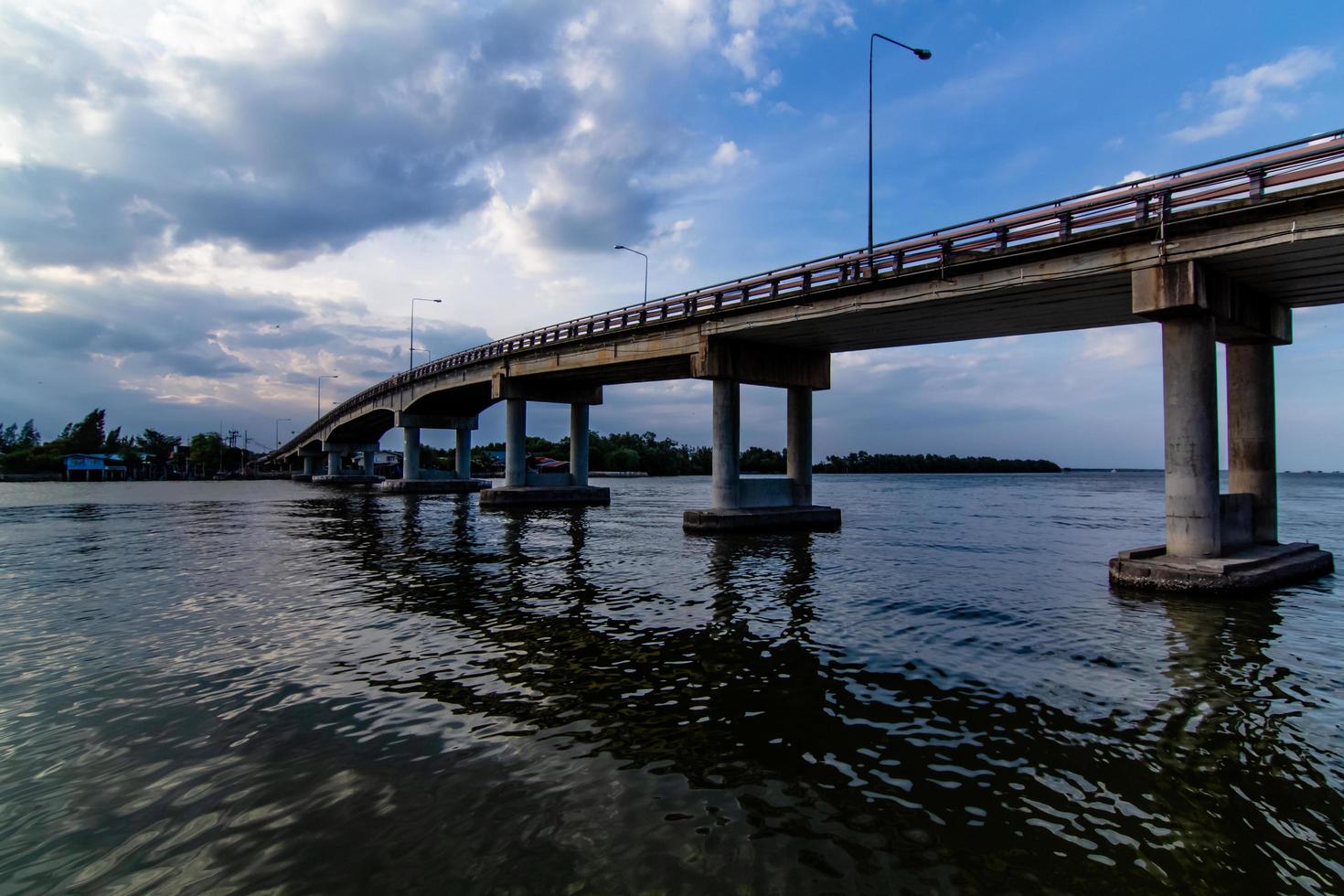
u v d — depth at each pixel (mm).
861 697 10047
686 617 15258
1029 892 5465
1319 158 16250
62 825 6520
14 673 11320
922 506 60062
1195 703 9703
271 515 48469
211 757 8016
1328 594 17312
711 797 7000
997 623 14633
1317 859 5945
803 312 29141
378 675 11148
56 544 30734
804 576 20844
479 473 150500
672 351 37406
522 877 5633
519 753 8086
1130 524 40500
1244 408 22562
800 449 38000
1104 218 19922
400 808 6789
